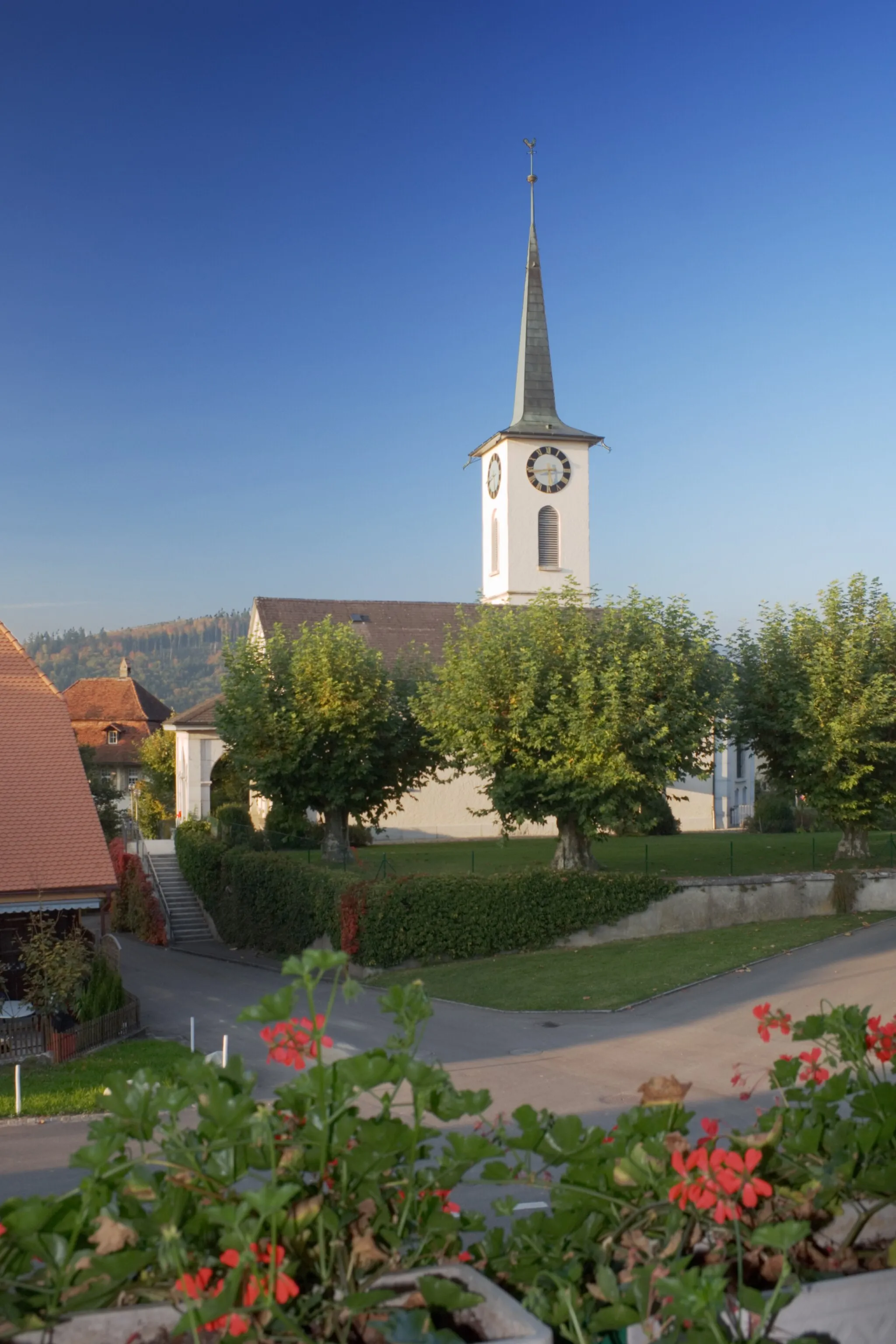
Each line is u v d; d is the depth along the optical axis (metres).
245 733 41.09
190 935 47.38
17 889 28.05
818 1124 5.18
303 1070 4.34
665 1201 4.55
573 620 37.09
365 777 42.03
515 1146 4.77
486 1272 4.55
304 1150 4.35
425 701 39.19
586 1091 19.92
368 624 63.41
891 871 37.22
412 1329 3.88
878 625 39.81
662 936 35.28
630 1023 25.53
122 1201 4.27
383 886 34.53
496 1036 25.17
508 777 35.44
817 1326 4.14
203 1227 4.18
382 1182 4.50
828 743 37.84
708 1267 4.21
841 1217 4.80
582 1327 4.15
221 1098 4.19
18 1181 16.27
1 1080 23.28
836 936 32.72
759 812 62.88
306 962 4.35
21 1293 4.05
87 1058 25.48
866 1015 5.46
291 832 50.06
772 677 39.84
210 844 48.09
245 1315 3.71
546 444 65.56
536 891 35.06
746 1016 24.98
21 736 33.44
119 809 74.38
